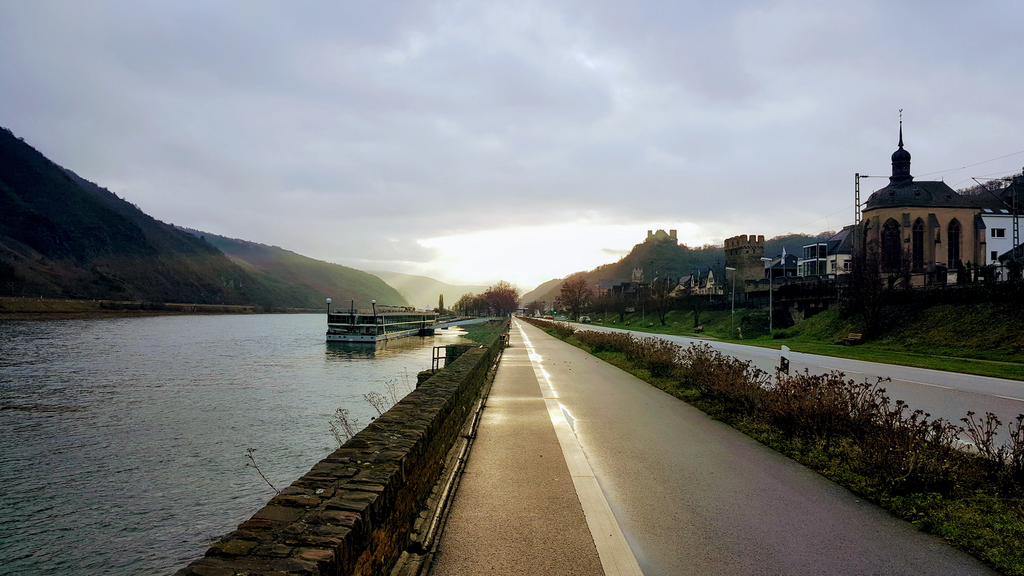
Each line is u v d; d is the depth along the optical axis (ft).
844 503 19.26
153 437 67.62
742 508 18.75
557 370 64.80
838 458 24.22
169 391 103.71
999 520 17.20
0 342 205.36
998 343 89.40
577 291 444.55
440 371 34.42
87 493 48.62
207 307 622.95
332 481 12.21
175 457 58.80
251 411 83.10
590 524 17.26
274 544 8.94
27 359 159.02
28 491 49.06
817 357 87.56
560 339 145.07
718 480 21.90
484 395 44.29
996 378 60.13
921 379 58.08
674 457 25.40
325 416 78.74
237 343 233.14
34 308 391.45
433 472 19.42
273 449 61.41
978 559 14.89
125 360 160.35
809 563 14.62
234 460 57.52
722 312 215.31
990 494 19.53
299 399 93.35
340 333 236.43
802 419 27.22
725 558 14.92
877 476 21.03
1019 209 203.10
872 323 120.88
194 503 46.39
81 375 127.65
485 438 29.32
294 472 53.67
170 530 41.63
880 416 25.35
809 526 17.17
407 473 14.62
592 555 15.03
